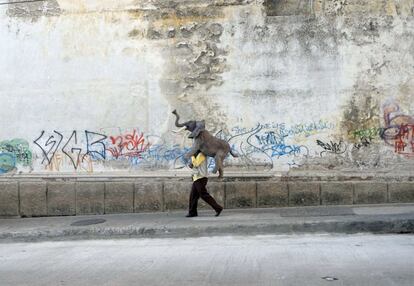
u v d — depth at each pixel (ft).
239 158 40.09
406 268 23.24
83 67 41.73
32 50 42.14
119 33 41.39
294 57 39.75
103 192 40.91
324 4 39.63
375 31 39.22
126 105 41.24
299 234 32.27
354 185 38.96
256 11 40.11
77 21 41.83
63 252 30.35
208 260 26.35
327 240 30.22
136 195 40.68
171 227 33.65
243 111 40.11
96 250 30.42
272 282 21.75
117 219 37.99
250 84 40.09
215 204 36.73
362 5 39.34
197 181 36.37
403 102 38.96
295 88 39.73
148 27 41.11
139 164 41.04
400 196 38.68
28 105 42.19
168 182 40.42
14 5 42.27
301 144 39.60
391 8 39.19
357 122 39.22
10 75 42.34
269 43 39.99
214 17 40.50
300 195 39.37
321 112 39.47
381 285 20.85
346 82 39.34
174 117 40.75
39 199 41.47
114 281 22.98
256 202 39.70
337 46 39.47
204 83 40.50
